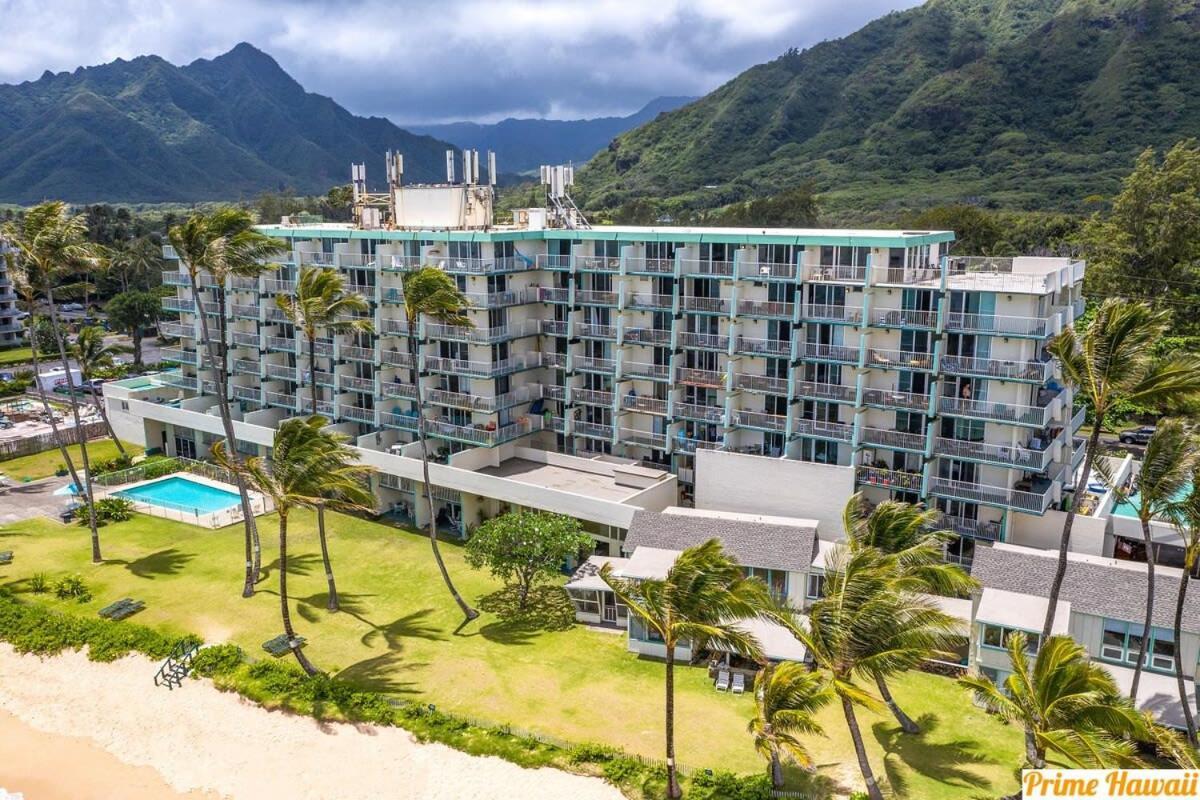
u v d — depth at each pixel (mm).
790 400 57812
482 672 46062
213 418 79188
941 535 42281
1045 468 52750
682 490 64625
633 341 63906
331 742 41250
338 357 74125
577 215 76875
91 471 78938
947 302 52312
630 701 43156
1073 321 56281
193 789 39438
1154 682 40500
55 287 68438
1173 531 51312
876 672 33000
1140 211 87938
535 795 37094
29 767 41219
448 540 64625
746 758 38438
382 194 80750
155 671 47312
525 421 68875
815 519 55656
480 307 63125
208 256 56219
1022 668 32375
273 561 60719
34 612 52781
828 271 56219
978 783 36344
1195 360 35094
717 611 32875
